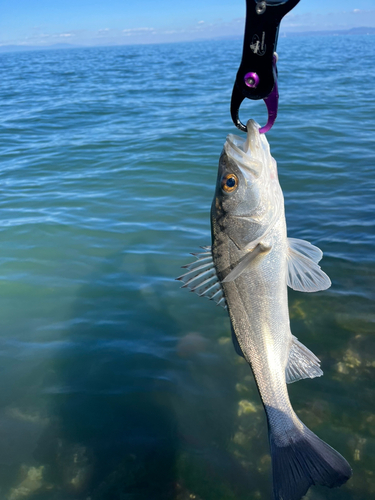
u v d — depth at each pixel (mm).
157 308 5617
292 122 14266
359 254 6324
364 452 3643
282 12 2018
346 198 8266
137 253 6855
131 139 13211
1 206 8789
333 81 24453
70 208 8531
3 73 41250
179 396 4332
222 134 13227
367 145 11469
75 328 5316
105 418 4141
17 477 3643
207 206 8375
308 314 5219
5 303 5789
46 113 18250
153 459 3748
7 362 4836
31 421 4145
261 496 3414
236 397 4285
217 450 3797
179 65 42688
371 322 5008
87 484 3580
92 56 81250
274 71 2146
